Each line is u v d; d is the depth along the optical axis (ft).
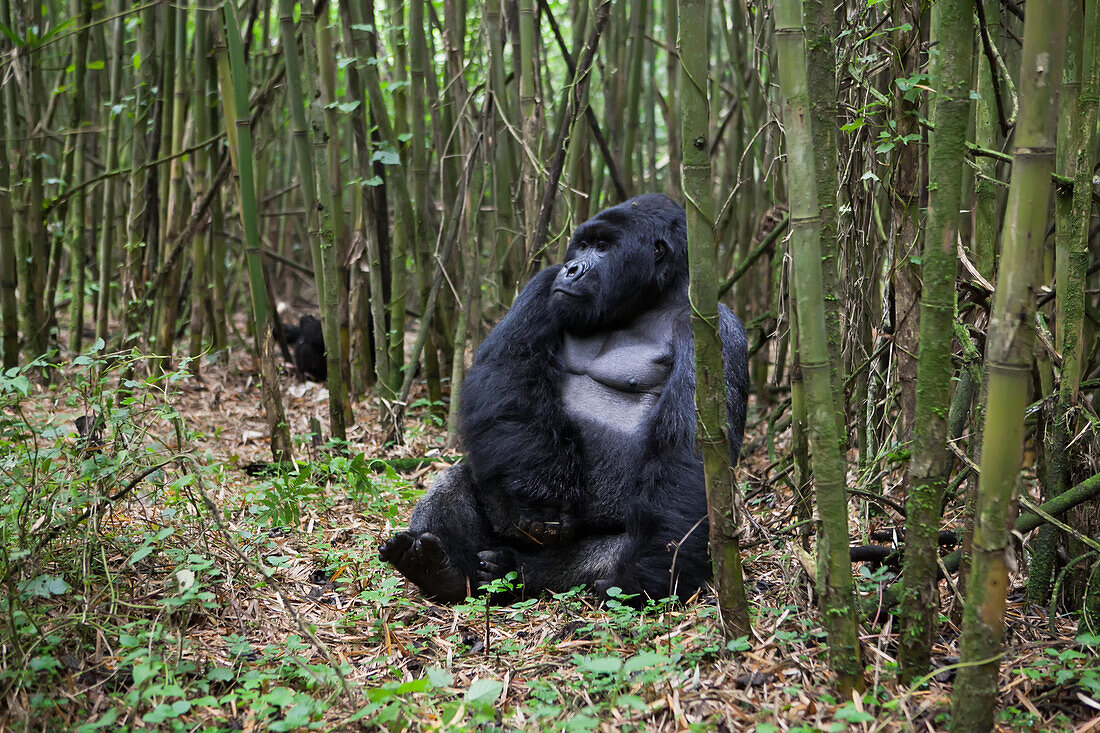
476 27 27.55
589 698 10.07
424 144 24.31
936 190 8.95
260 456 21.58
